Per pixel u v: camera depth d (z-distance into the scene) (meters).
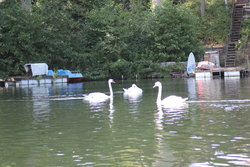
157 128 10.85
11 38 37.59
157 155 8.19
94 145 9.21
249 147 8.52
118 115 13.48
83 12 44.94
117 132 10.52
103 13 43.06
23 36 37.41
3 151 8.95
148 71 40.16
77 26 42.62
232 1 46.78
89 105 16.80
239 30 43.69
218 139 9.30
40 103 18.41
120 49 40.94
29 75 37.28
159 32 42.66
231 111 13.46
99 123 11.99
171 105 15.69
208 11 49.06
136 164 7.66
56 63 41.38
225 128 10.52
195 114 13.12
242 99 16.69
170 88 24.34
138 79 38.97
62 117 13.53
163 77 39.62
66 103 17.97
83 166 7.65
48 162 8.00
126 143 9.27
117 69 40.34
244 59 39.59
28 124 12.32
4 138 10.33
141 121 12.06
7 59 37.94
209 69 35.59
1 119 13.56
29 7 41.69
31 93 24.58
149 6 47.81
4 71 37.84
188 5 50.03
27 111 15.52
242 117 12.12
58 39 40.50
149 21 42.56
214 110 13.84
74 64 41.72
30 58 38.94
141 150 8.61
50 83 36.19
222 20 46.91
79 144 9.37
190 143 9.03
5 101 19.88
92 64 41.75
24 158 8.34
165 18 42.00
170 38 41.75
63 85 32.84
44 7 41.47
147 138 9.69
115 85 30.11
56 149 8.98
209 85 25.45
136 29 42.38
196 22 43.75
